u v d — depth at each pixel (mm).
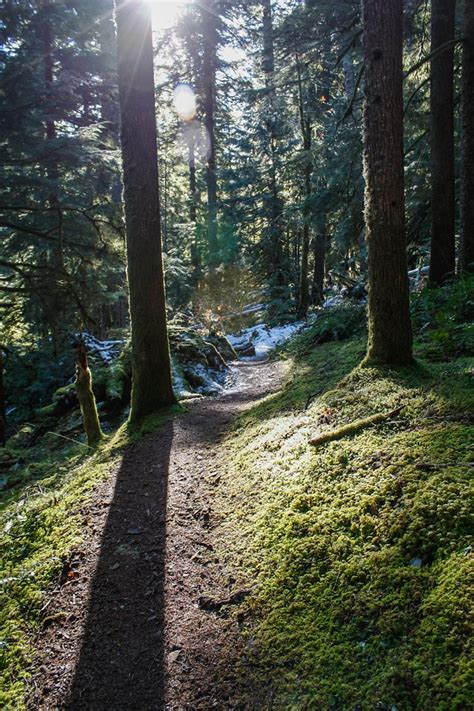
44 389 13484
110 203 14367
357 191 12016
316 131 21422
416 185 11555
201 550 3545
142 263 7184
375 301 5180
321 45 13047
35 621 3184
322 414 4621
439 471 2941
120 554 3707
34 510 4879
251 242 23812
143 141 6934
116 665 2682
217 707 2254
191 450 5672
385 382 4762
